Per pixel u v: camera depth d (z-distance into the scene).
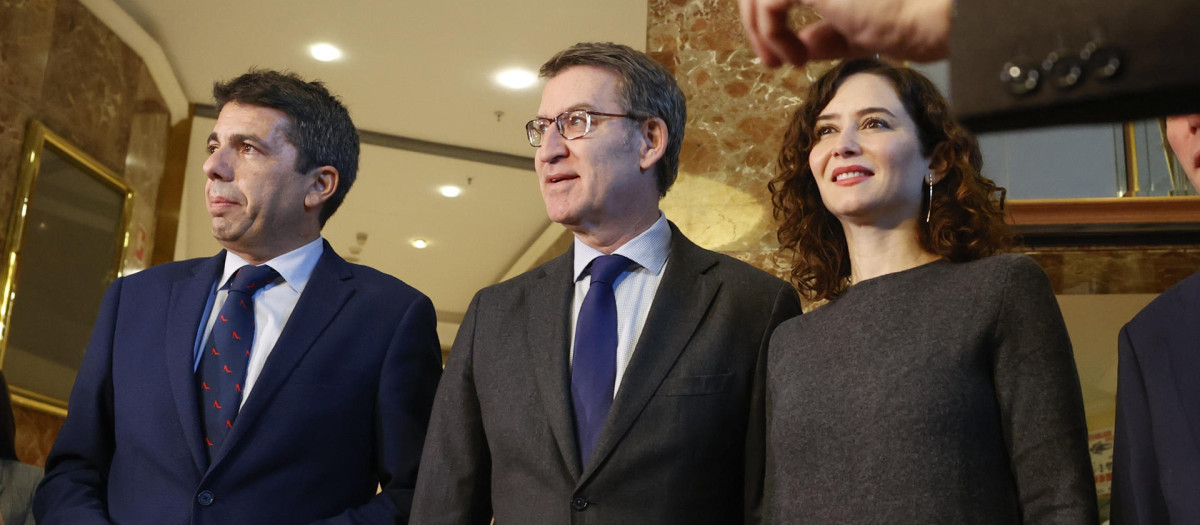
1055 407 1.66
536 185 9.24
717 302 2.14
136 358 2.46
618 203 2.26
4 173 5.40
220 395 2.39
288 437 2.34
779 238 2.27
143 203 7.09
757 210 4.19
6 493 2.72
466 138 8.41
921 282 1.87
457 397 2.20
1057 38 0.52
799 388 1.88
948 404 1.69
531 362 2.12
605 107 2.29
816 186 2.21
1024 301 1.74
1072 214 3.83
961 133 1.98
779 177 2.25
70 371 5.93
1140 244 3.78
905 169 1.97
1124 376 1.66
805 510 1.76
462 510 2.10
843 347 1.86
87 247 6.14
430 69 7.28
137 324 2.53
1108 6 0.50
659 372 2.01
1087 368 3.65
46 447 5.66
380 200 9.77
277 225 2.59
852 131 2.00
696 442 1.96
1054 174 3.91
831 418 1.79
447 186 9.34
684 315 2.11
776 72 4.34
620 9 6.32
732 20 4.44
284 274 2.60
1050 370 1.69
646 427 1.96
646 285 2.22
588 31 6.63
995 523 1.63
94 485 2.40
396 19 6.65
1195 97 0.49
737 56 4.39
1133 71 0.49
